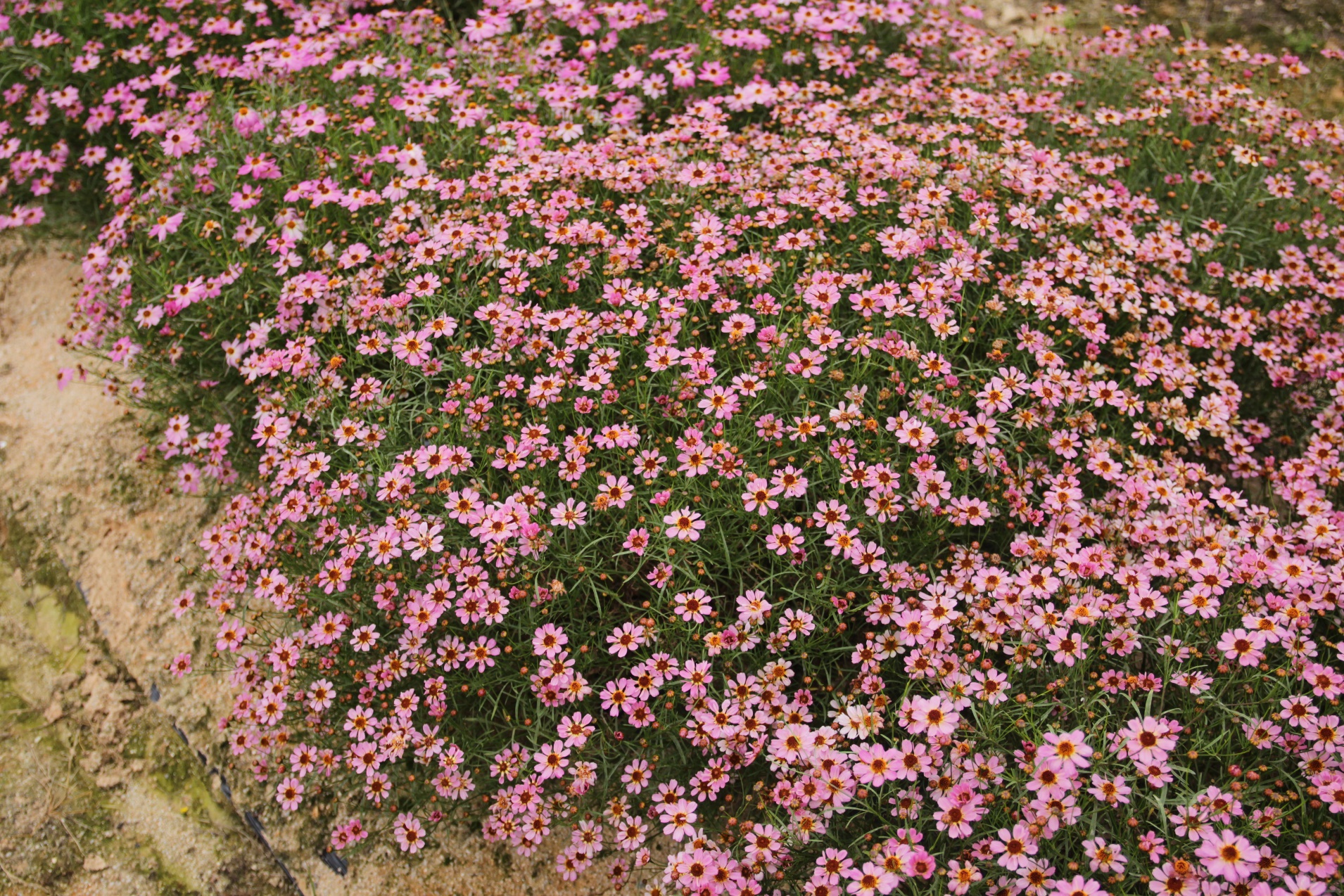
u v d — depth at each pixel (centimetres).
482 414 88
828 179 100
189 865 91
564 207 99
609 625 85
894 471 86
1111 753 72
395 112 115
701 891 73
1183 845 69
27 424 113
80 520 107
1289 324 100
